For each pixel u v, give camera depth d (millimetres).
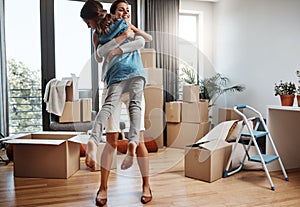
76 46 4504
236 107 2891
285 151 3158
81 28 4512
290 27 3750
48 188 2547
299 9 3619
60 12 4430
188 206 2158
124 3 1818
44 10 4340
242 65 4617
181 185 2619
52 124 3812
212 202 2232
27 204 2197
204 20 5250
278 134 3115
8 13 4336
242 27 4594
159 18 4715
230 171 2984
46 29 4359
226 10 4941
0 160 3523
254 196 2357
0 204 2195
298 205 2174
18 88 4441
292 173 3010
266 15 4125
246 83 4543
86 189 2523
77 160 3086
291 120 3184
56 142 2727
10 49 4375
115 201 2262
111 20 1766
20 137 3184
